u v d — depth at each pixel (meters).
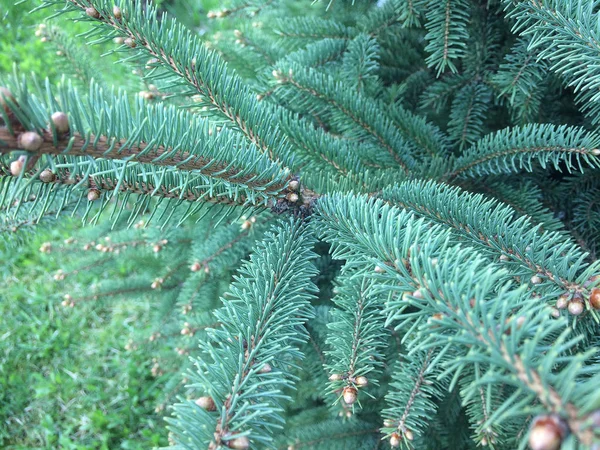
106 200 0.22
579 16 0.24
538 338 0.13
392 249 0.19
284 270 0.23
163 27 0.25
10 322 0.73
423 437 0.35
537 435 0.11
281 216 0.27
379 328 0.23
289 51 0.46
